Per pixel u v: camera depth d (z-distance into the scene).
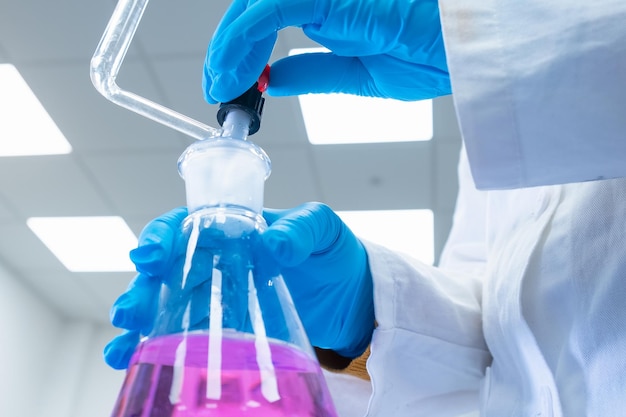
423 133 2.21
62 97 2.17
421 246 2.82
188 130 0.46
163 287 0.35
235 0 0.48
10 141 2.39
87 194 2.67
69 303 3.69
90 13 1.86
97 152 2.42
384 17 0.44
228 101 0.44
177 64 2.02
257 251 0.35
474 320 0.58
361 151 2.32
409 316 0.53
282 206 2.64
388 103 2.08
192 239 0.35
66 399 3.63
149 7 1.83
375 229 2.75
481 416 0.54
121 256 3.14
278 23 0.45
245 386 0.28
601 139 0.35
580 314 0.44
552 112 0.35
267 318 0.32
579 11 0.36
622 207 0.44
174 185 2.57
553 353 0.46
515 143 0.36
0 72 2.11
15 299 3.35
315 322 0.50
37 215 2.83
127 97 0.45
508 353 0.51
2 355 3.24
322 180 2.47
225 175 0.38
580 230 0.46
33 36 1.95
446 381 0.56
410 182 2.44
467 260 0.73
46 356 3.68
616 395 0.41
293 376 0.30
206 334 0.30
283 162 2.40
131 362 0.31
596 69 0.35
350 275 0.50
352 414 0.58
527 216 0.54
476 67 0.37
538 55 0.36
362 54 0.49
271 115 2.18
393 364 0.53
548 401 0.45
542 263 0.48
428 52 0.45
